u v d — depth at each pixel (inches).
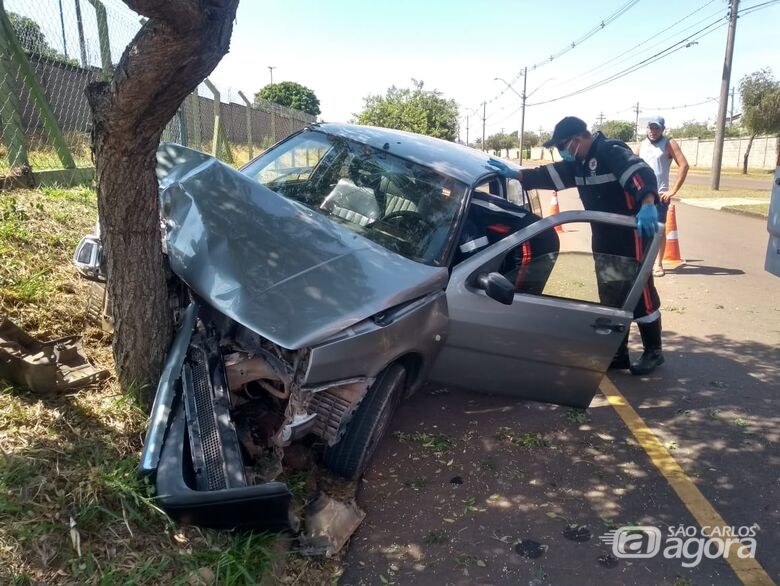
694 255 430.6
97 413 128.4
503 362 164.1
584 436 175.0
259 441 133.4
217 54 108.1
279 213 152.2
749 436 177.8
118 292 130.3
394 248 157.4
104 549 99.8
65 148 276.4
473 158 195.9
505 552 126.7
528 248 163.0
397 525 132.7
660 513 141.9
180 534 107.7
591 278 164.2
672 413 190.7
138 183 122.2
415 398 191.5
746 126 1537.9
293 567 115.1
